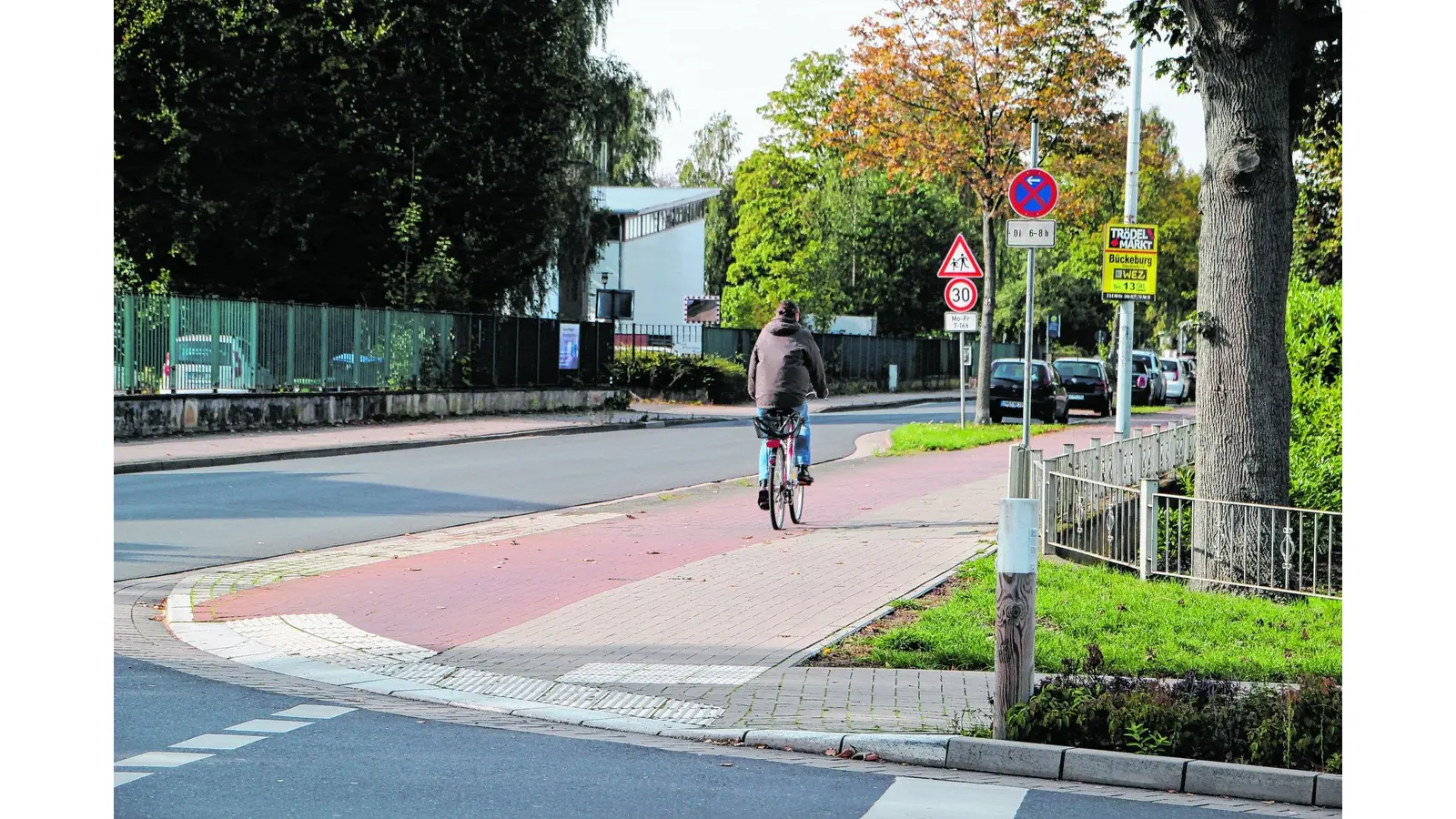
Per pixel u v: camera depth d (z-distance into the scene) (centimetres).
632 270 7656
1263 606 1133
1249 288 1232
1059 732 693
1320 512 1177
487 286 4222
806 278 7450
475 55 4094
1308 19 1219
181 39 3772
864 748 705
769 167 7938
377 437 2798
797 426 1530
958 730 720
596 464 2358
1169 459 1956
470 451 2622
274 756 671
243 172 3869
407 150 3988
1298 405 1648
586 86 4366
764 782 649
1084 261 7112
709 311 8069
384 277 3909
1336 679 852
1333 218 2773
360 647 949
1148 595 1154
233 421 2755
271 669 888
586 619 1036
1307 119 1373
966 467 2252
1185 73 1463
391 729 736
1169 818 606
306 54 3897
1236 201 1232
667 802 611
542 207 4228
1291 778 639
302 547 1406
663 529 1536
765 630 993
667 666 884
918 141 3219
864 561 1290
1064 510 1395
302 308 2959
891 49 3216
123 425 2508
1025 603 717
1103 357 6706
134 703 775
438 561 1307
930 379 6794
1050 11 3158
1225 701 730
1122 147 3247
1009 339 7656
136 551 1352
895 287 7769
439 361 3400
